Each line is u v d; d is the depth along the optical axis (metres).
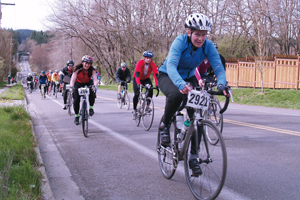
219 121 5.94
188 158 3.03
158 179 3.64
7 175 2.90
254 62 17.56
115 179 3.65
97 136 6.34
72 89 6.64
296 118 8.77
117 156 4.71
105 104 13.91
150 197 3.09
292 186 3.33
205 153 2.81
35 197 2.81
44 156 4.67
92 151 5.04
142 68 7.51
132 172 3.92
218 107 5.95
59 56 45.81
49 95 21.59
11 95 16.52
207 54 3.29
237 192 3.17
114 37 36.47
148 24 30.55
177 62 3.11
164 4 29.38
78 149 5.19
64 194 3.17
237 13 28.44
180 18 29.33
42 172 3.60
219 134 2.61
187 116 3.25
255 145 5.33
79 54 46.78
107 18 33.59
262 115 9.50
